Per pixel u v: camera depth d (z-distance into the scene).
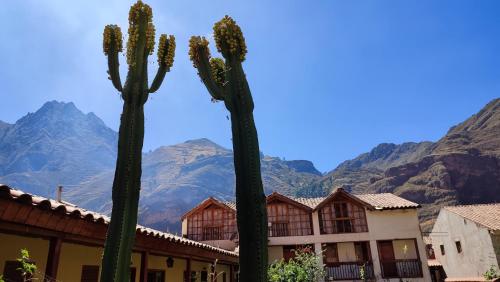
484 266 20.02
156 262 11.23
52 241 5.25
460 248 23.12
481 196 89.62
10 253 5.93
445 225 25.38
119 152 3.64
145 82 4.06
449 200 88.31
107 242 3.29
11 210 4.34
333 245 22.34
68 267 7.39
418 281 19.95
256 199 3.48
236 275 18.55
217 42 4.25
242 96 3.95
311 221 22.27
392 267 21.55
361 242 22.38
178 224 116.19
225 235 23.23
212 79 4.17
